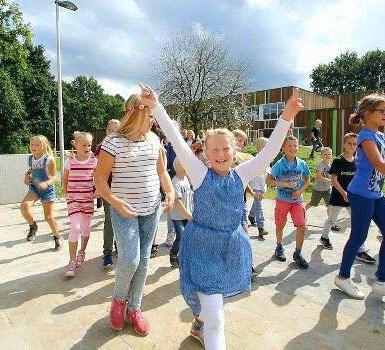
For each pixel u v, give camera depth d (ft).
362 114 11.05
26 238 18.97
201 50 86.12
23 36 76.69
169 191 9.76
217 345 6.82
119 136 9.11
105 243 13.96
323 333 9.50
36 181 17.40
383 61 220.84
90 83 259.60
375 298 11.62
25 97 148.36
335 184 16.14
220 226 7.55
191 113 88.07
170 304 11.12
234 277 7.55
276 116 124.77
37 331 9.61
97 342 9.05
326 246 17.07
